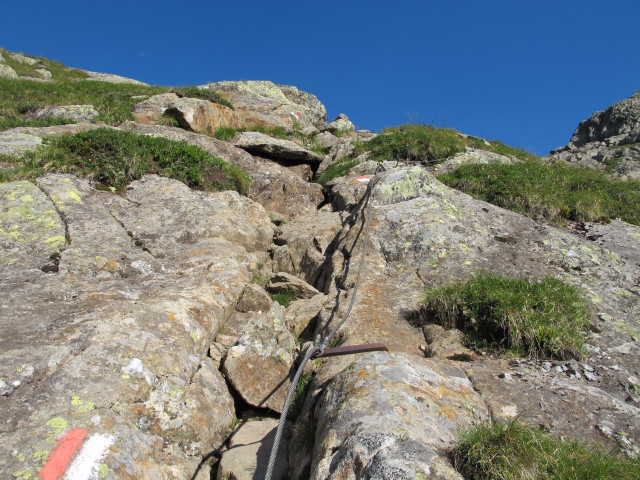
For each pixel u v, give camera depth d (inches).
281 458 157.4
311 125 805.9
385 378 143.9
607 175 785.6
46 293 207.9
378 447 114.4
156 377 166.7
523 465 112.7
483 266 279.4
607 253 301.6
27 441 124.8
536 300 220.5
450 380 159.3
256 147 573.6
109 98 697.6
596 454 124.0
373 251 303.7
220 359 208.1
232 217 336.5
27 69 987.9
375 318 233.5
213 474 158.1
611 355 207.0
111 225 297.6
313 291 291.1
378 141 603.5
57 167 364.5
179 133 538.9
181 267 268.7
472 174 464.4
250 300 259.3
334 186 460.4
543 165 568.1
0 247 248.1
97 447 128.3
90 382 150.8
